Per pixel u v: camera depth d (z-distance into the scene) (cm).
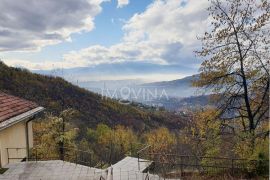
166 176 1597
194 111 2198
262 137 1666
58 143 2725
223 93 1903
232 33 1814
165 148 4150
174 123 10762
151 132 8375
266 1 1764
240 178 1505
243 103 1906
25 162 1664
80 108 9781
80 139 7219
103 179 1314
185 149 2559
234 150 1716
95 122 9269
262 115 1831
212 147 1853
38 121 3384
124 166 1742
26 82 9231
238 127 1967
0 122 1474
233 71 1839
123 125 9300
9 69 9238
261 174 1529
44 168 1563
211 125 1916
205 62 1884
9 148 1681
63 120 2847
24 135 1933
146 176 1440
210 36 1869
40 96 9006
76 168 1564
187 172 1708
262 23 1773
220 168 1656
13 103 1844
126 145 6022
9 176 1454
